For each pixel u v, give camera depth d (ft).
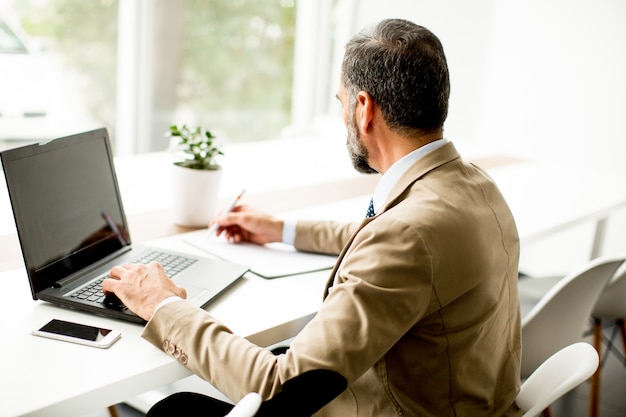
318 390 3.16
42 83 10.51
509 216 3.89
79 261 4.31
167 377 3.47
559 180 8.37
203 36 12.44
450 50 11.80
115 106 11.22
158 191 6.63
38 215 4.02
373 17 12.87
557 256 10.95
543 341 5.39
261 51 13.53
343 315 3.22
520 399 4.00
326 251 5.15
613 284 6.56
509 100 11.12
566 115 10.42
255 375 3.27
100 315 3.84
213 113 13.26
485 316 3.52
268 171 7.73
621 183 8.48
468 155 9.48
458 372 3.51
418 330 3.48
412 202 3.47
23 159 3.97
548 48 10.46
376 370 3.59
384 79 3.66
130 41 10.90
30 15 10.31
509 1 10.82
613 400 7.75
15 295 4.05
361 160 4.05
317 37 13.64
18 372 3.21
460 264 3.33
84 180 4.51
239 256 4.97
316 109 14.10
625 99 9.72
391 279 3.23
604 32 9.78
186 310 3.57
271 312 4.11
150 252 4.79
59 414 3.02
